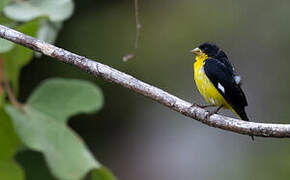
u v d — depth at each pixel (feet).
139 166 44.39
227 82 25.79
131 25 44.57
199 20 46.68
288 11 47.24
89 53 43.39
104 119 45.39
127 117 45.68
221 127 20.98
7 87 24.68
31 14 25.55
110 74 20.40
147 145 44.86
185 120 45.52
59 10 26.09
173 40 45.39
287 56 46.60
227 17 47.09
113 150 44.98
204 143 44.19
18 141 23.77
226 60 27.09
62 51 20.33
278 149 43.32
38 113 24.56
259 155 43.19
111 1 44.57
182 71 44.50
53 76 42.78
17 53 25.05
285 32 47.16
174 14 46.37
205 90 26.23
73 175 23.62
